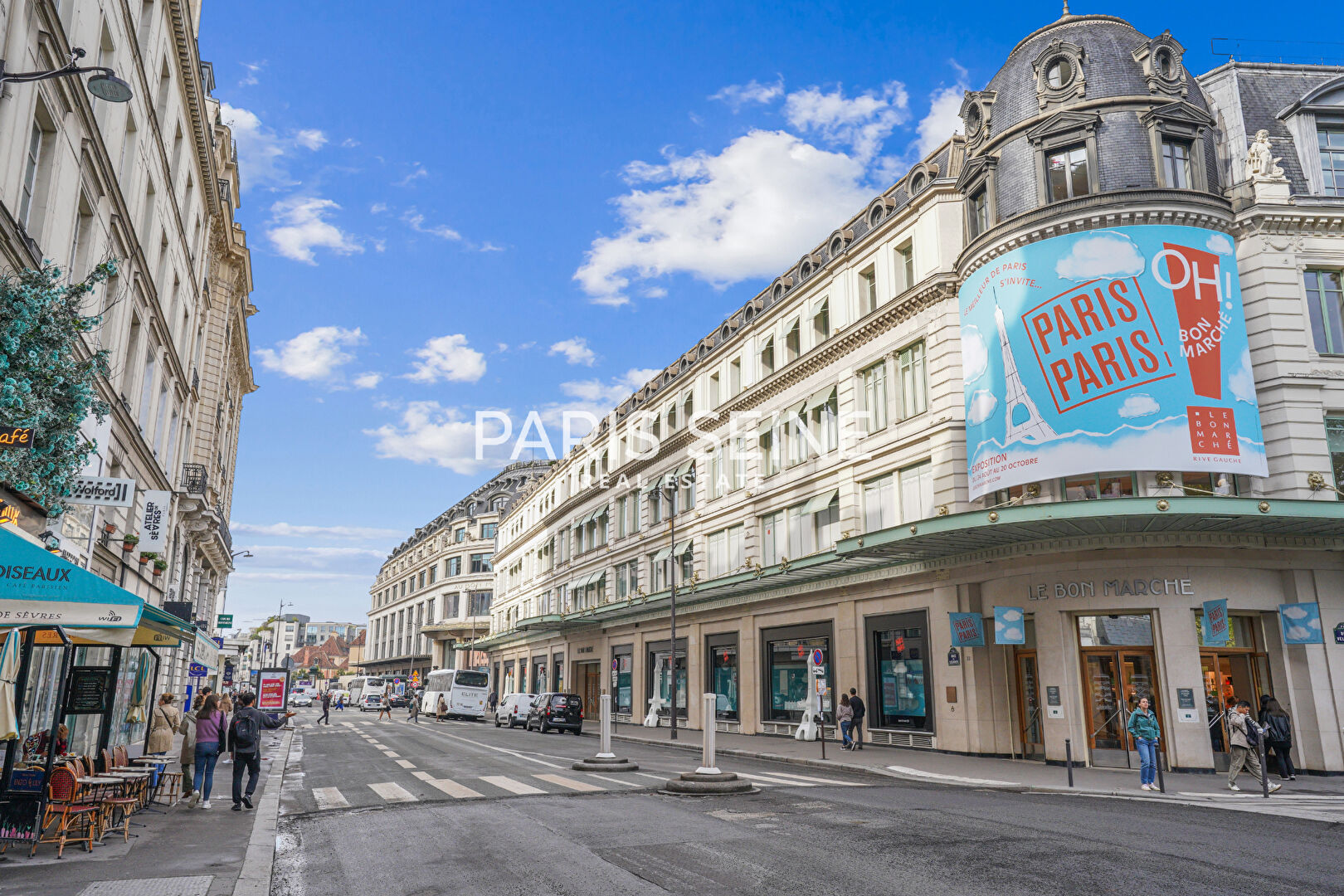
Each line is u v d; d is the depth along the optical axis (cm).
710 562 3959
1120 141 2228
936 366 2584
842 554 2477
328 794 1573
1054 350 2136
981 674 2333
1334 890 789
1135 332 2061
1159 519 1916
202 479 3403
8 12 1245
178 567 3344
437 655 9719
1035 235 2220
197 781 1698
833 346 3072
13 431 1015
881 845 1005
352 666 17225
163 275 2545
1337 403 2130
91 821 1059
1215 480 2081
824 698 3027
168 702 1557
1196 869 877
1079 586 2106
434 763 2162
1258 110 2433
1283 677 2052
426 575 10569
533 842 1056
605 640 5125
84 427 1716
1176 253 2095
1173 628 2030
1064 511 1900
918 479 2672
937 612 2508
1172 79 2292
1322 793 1620
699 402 4147
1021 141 2347
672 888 818
